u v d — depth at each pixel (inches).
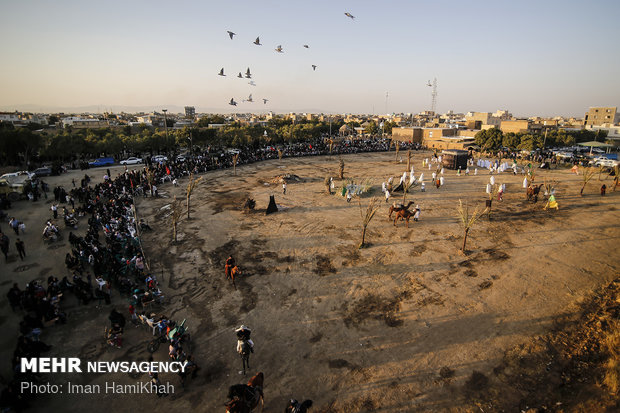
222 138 3169.3
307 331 574.6
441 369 485.1
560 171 2089.1
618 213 1200.2
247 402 369.1
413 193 1542.8
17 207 1283.2
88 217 1159.0
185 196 1505.9
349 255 874.8
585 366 483.8
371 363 498.9
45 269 780.6
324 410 419.5
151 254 887.1
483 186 1678.2
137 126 3973.9
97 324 596.1
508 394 440.1
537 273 768.3
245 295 687.1
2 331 567.8
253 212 1261.1
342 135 5393.7
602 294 679.7
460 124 6176.2
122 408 430.0
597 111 5334.6
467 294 682.2
